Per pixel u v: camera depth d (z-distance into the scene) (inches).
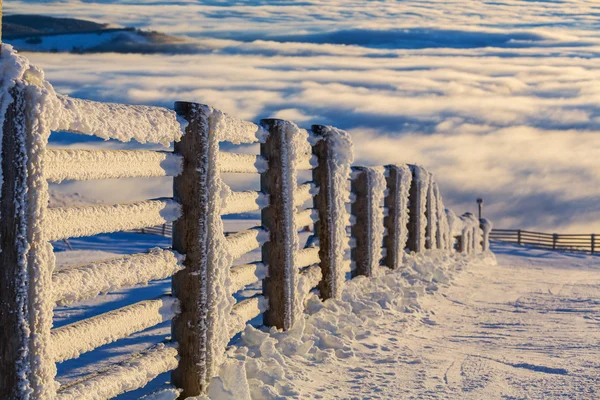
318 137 296.7
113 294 392.8
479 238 829.8
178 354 174.6
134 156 152.9
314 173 301.4
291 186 247.9
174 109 173.8
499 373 224.2
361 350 248.7
